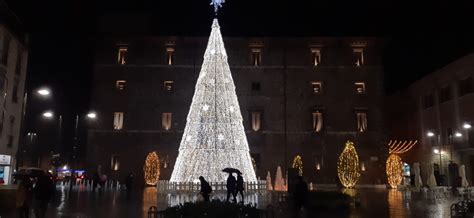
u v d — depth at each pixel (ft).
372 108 192.95
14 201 72.18
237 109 110.42
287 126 190.70
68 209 75.61
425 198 110.63
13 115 144.97
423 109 203.72
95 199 98.78
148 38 195.21
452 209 59.67
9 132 141.79
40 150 244.42
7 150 139.64
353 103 193.26
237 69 194.70
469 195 111.75
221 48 113.70
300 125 191.01
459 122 171.22
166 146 188.34
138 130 189.47
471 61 164.04
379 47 197.47
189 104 191.83
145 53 195.83
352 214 70.03
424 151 200.64
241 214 48.42
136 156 187.32
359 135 190.19
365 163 188.03
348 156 168.35
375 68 195.72
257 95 192.95
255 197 101.71
